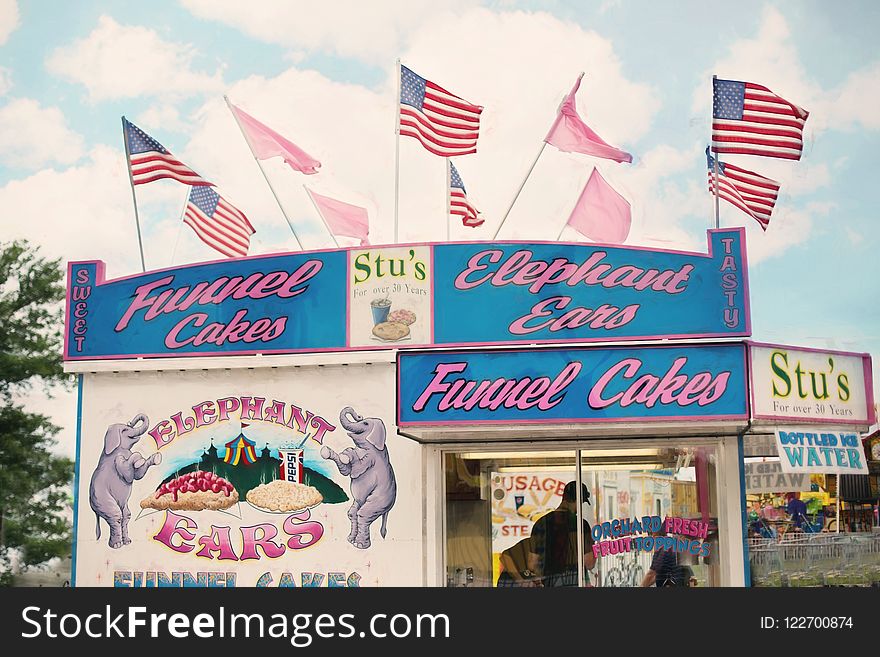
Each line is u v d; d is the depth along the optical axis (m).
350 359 14.06
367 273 14.23
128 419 14.45
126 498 14.29
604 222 17.30
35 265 41.88
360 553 13.73
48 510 39.25
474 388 12.36
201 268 14.55
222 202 18.19
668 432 13.32
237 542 13.99
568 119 17.30
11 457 39.16
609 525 13.36
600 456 13.48
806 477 16.09
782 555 23.83
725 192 17.34
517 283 14.01
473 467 13.70
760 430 13.08
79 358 14.58
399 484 13.78
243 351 14.27
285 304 14.30
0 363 40.12
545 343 13.82
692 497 13.24
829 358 12.56
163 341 14.46
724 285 13.53
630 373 12.15
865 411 12.72
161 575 14.07
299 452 14.05
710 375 11.98
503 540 13.52
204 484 14.18
